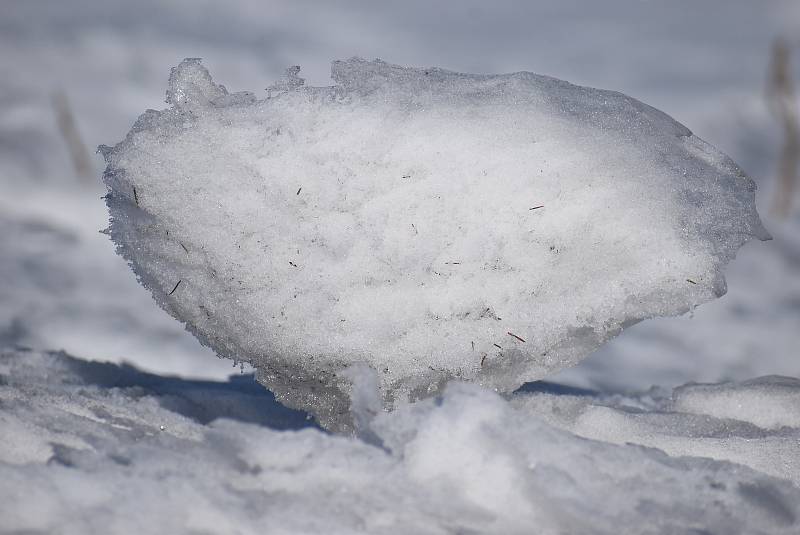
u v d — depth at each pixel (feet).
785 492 6.10
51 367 7.39
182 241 6.36
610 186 6.28
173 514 5.81
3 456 6.03
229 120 6.34
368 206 6.27
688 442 6.49
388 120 6.29
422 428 6.02
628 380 11.50
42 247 16.78
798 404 6.75
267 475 5.96
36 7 42.14
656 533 5.89
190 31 41.91
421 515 5.88
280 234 6.30
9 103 28.07
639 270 6.28
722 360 13.37
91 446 6.14
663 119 6.49
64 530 5.75
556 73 41.60
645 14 52.75
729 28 48.44
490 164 6.26
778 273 18.79
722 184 6.38
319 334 6.30
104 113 29.19
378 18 50.78
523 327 6.30
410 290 6.29
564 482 5.93
